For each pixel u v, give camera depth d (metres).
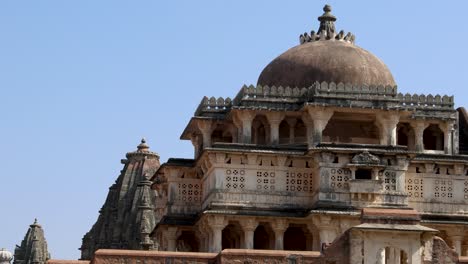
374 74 119.56
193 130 123.56
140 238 164.62
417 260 93.75
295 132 117.62
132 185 176.88
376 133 118.06
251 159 112.38
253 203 111.69
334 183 110.81
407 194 112.50
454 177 115.38
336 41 123.31
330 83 115.12
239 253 96.12
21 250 178.00
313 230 110.56
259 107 115.44
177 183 119.44
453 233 113.81
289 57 120.94
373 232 93.69
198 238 117.81
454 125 119.56
